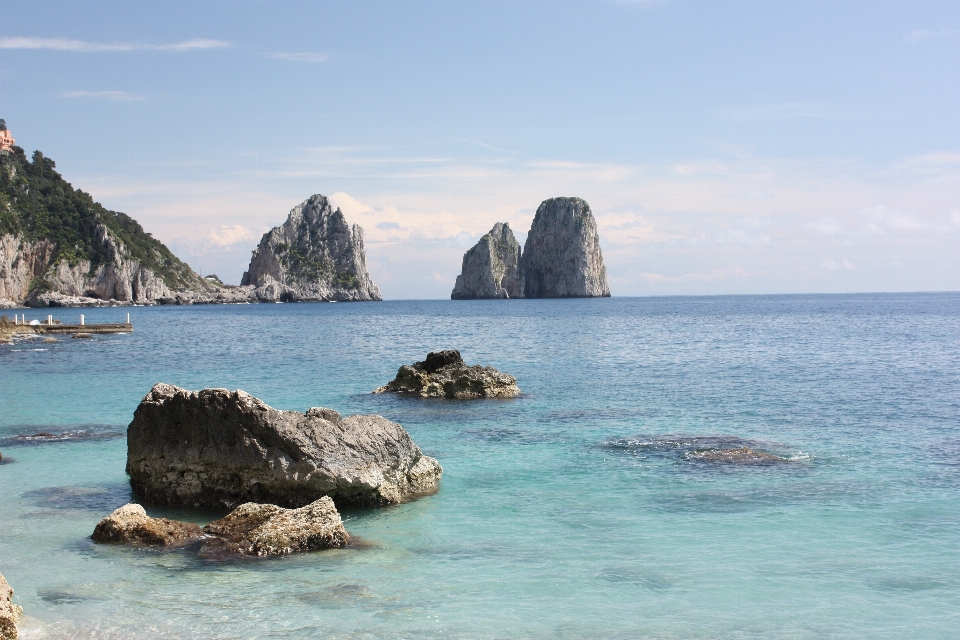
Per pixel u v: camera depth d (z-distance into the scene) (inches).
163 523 658.2
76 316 6855.3
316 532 626.2
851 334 3516.2
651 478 844.6
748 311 7199.8
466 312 7687.0
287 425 735.7
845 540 634.2
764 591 534.6
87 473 883.4
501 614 501.4
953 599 520.4
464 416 1273.4
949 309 7165.4
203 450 751.1
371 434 778.2
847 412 1272.1
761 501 749.3
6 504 758.5
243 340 3481.8
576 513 721.6
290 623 489.7
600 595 530.9
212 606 515.5
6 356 2546.8
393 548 629.9
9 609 468.8
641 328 4345.5
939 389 1542.8
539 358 2401.6
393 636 471.5
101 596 533.0
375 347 2992.1
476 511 732.7
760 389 1578.5
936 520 682.8
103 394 1545.3
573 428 1154.0
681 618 494.6
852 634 473.1
